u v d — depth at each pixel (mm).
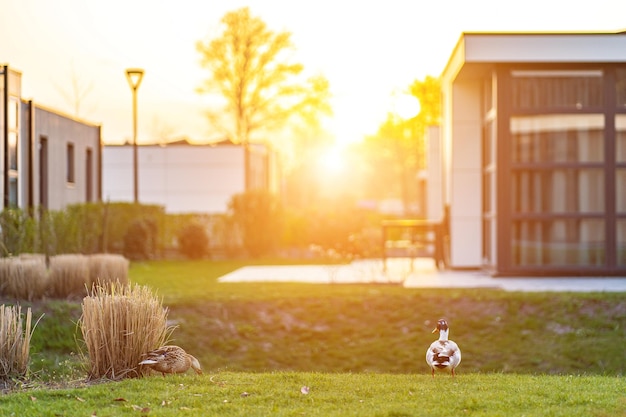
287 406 6633
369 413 6281
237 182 36938
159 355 7898
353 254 24969
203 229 25625
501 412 6320
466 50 17594
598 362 11125
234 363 11414
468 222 20078
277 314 12945
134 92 26516
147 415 6156
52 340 11078
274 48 40312
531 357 11391
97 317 8055
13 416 6184
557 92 17797
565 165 17734
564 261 17859
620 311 12578
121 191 37375
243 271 20562
